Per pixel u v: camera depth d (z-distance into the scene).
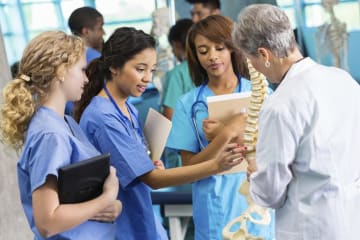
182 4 4.41
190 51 2.33
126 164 1.95
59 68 1.61
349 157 1.70
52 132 1.61
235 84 2.33
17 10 4.27
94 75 2.04
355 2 4.20
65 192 1.57
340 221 1.68
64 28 4.40
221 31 2.19
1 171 2.85
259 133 1.71
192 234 3.76
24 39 4.31
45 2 4.31
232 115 2.14
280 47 1.67
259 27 1.66
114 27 4.47
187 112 2.33
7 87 1.62
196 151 2.32
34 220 1.59
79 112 2.07
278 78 1.75
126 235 2.01
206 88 2.35
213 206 2.25
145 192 2.08
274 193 1.72
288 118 1.63
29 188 1.66
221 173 2.21
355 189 1.72
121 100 2.05
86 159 1.63
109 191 1.65
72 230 1.66
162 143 2.12
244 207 2.25
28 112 1.61
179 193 3.29
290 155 1.65
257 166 1.72
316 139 1.64
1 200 2.83
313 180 1.69
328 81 1.69
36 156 1.58
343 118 1.67
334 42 4.29
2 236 2.82
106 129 1.94
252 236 2.09
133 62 1.95
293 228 1.74
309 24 4.33
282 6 4.37
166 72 4.21
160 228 2.18
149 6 4.41
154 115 2.21
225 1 4.53
